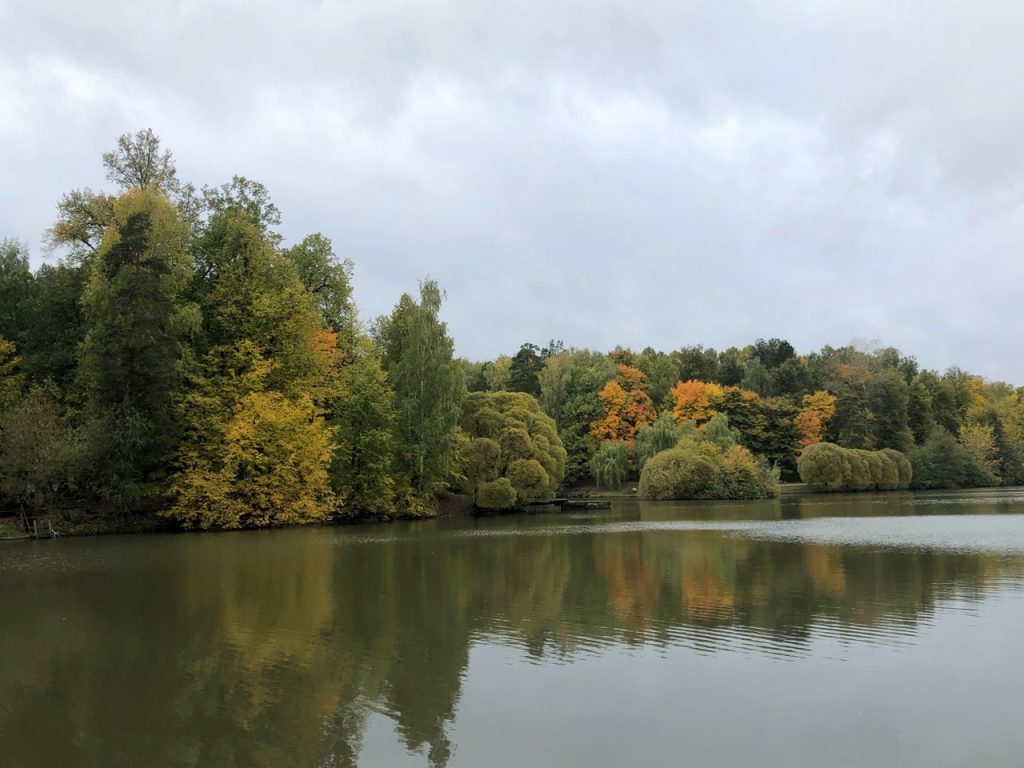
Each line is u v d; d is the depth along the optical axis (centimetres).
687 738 1045
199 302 4412
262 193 4988
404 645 1541
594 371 10138
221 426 4034
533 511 5853
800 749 1006
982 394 12131
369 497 4891
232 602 1984
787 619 1766
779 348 13088
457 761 977
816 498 7569
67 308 4328
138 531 3925
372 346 5647
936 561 2698
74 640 1588
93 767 966
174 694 1245
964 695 1216
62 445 3384
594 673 1345
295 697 1227
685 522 4609
